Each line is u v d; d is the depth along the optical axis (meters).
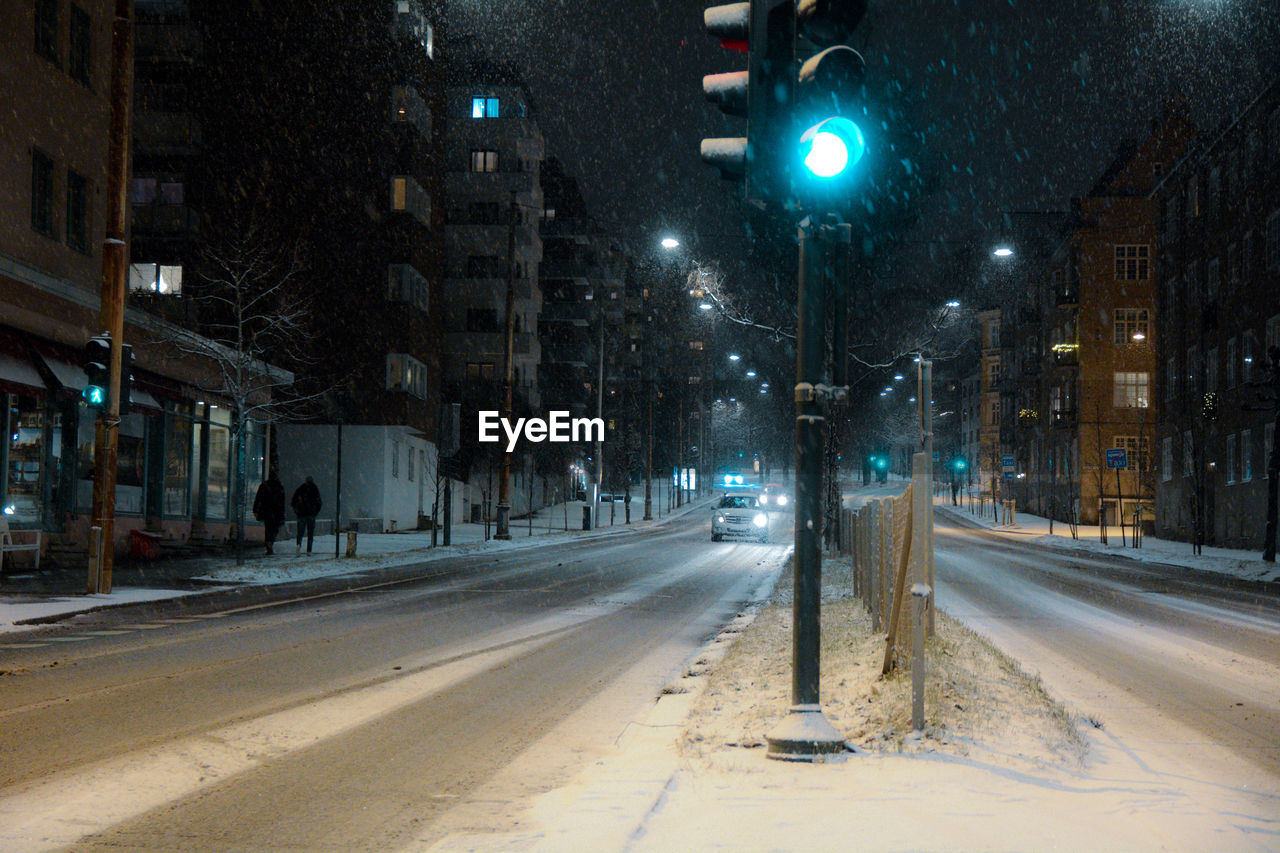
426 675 9.95
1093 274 62.78
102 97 25.03
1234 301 42.88
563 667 10.66
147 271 41.84
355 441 43.72
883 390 33.03
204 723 7.55
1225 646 12.88
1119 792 5.46
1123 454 43.28
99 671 9.89
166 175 43.69
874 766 5.76
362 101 44.38
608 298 95.12
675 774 5.88
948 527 64.12
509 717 8.06
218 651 11.32
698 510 82.06
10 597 16.08
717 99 6.50
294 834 5.02
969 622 14.62
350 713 8.05
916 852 4.36
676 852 4.44
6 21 21.20
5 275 20.25
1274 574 28.66
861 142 6.34
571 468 70.88
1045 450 73.88
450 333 62.09
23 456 21.70
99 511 16.80
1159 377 53.97
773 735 6.17
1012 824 4.75
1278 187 38.03
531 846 4.65
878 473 106.31
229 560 25.33
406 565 27.17
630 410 98.00
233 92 43.84
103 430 16.75
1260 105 39.19
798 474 6.54
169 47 43.81
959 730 6.35
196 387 29.20
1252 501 41.00
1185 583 25.86
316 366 43.59
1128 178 64.19
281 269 42.69
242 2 44.19
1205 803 5.38
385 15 44.66
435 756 6.73
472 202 63.78
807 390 6.54
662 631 14.00
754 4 6.27
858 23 6.29
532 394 65.12
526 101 66.00
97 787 5.79
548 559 30.95
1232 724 7.89
